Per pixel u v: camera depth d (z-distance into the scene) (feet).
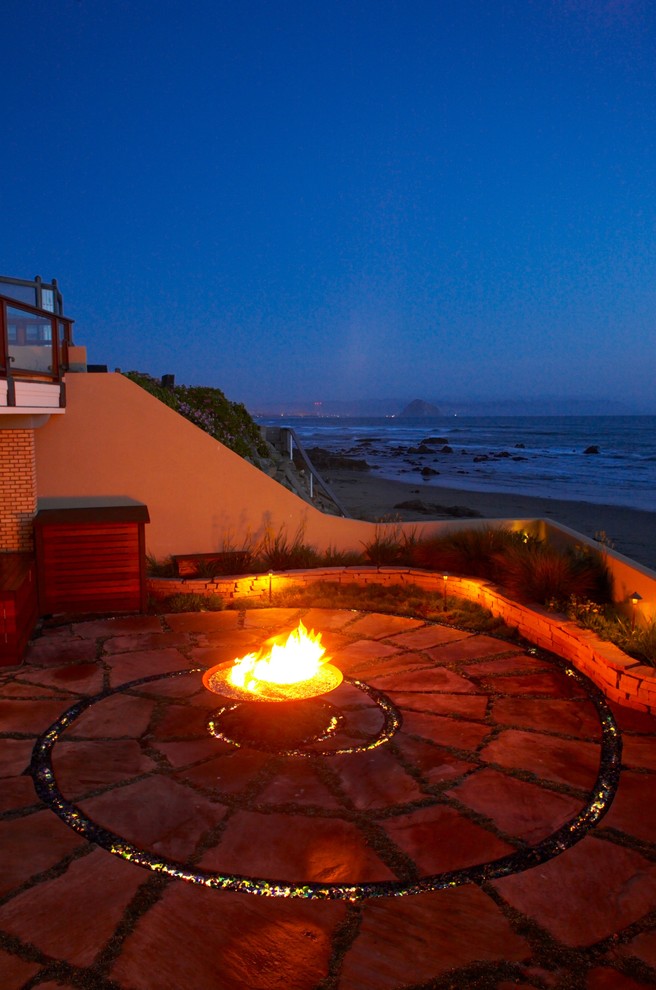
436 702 18.92
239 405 52.13
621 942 10.07
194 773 15.02
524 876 11.58
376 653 22.86
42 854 12.12
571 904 10.89
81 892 11.12
